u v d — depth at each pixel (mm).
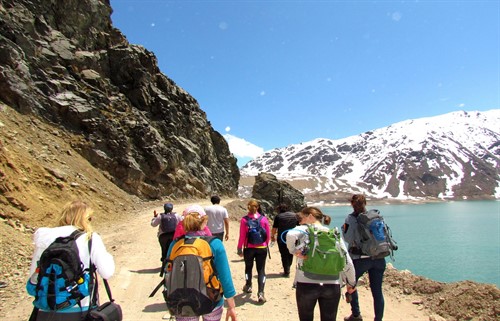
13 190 15156
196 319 3742
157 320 6512
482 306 6711
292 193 50656
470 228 104125
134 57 46406
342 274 4992
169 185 42250
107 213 23547
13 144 21078
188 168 51438
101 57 43969
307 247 4555
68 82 35219
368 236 5664
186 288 3461
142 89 46531
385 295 8219
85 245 3322
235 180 83312
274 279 9742
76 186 22984
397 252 63062
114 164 33688
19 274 9016
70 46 39250
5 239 11367
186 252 3654
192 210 4387
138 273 10016
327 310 4543
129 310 7070
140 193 36219
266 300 7723
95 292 3408
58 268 3088
